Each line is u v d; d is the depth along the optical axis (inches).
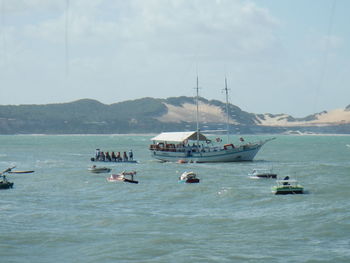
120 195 3688.5
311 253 2106.3
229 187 4045.3
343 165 6589.6
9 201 3358.8
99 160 7322.8
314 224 2610.7
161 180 4645.7
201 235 2413.9
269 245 2231.8
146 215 2886.3
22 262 2014.0
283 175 5137.8
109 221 2711.6
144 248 2191.2
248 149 7071.9
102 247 2207.2
